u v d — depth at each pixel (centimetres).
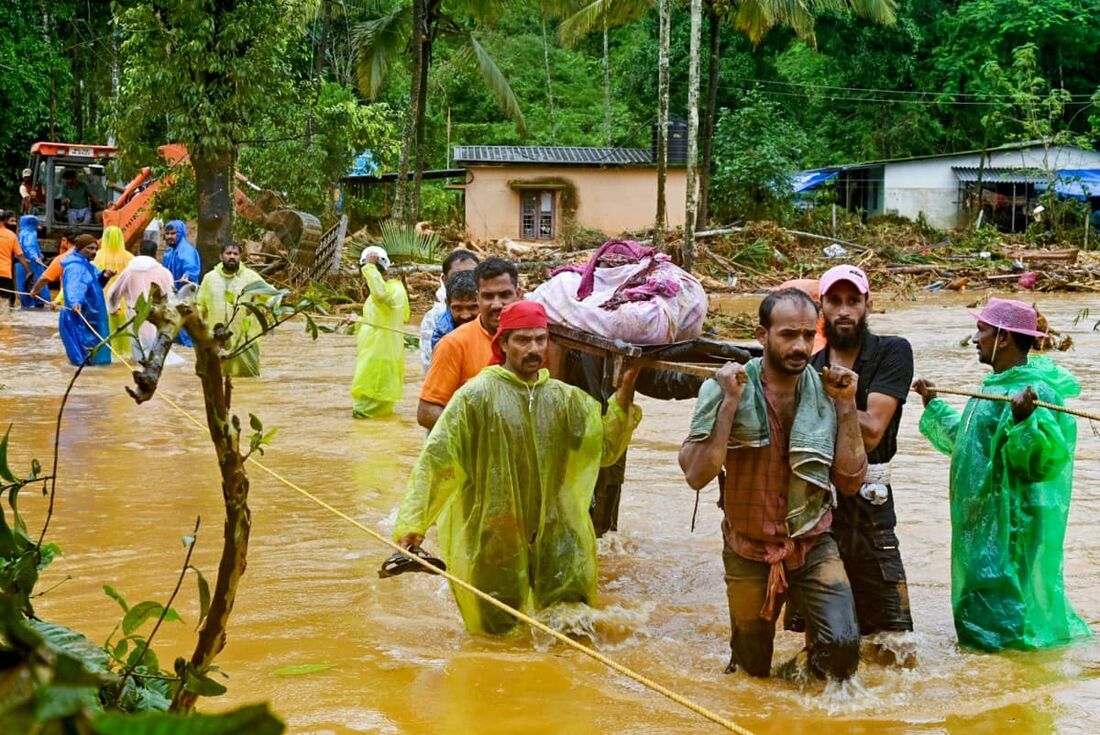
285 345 1939
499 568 616
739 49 5559
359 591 691
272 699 526
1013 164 4816
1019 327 609
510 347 625
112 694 280
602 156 4234
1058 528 607
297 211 2750
